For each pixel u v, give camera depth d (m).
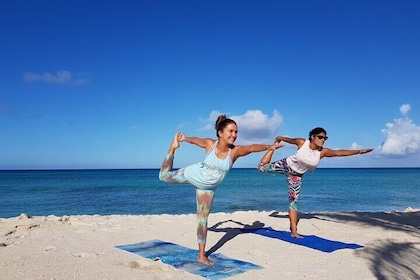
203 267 5.08
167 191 36.62
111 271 4.88
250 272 4.91
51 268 4.96
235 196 28.80
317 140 6.58
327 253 5.95
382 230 7.97
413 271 5.01
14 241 6.58
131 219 9.23
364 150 6.61
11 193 34.19
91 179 71.69
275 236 7.16
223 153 5.12
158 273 4.84
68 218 9.34
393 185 46.16
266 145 5.18
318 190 36.97
